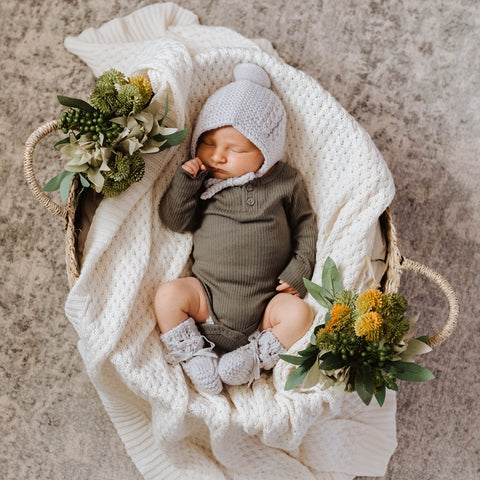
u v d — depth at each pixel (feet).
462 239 5.81
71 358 5.65
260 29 5.81
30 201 5.68
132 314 4.75
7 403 5.60
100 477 5.57
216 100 4.81
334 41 5.82
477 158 5.81
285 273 5.01
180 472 5.32
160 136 4.54
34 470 5.57
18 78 5.72
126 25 5.66
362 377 4.08
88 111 4.25
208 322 4.95
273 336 4.76
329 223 5.04
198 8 5.81
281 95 5.08
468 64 5.83
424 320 5.79
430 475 5.71
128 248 4.74
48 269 5.67
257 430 4.67
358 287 4.90
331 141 5.03
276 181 5.04
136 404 5.22
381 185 4.89
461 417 5.75
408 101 5.81
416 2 5.83
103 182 4.31
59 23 5.76
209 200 5.03
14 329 5.63
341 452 5.24
